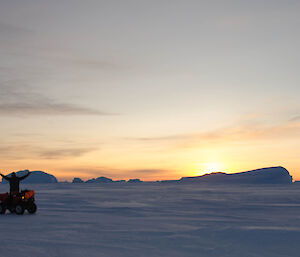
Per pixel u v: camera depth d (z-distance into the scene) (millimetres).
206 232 10836
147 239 9578
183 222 13547
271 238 9758
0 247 8406
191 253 7828
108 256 7480
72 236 10039
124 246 8586
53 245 8672
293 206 22484
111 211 18750
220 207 21781
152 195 41500
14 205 16859
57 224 12789
